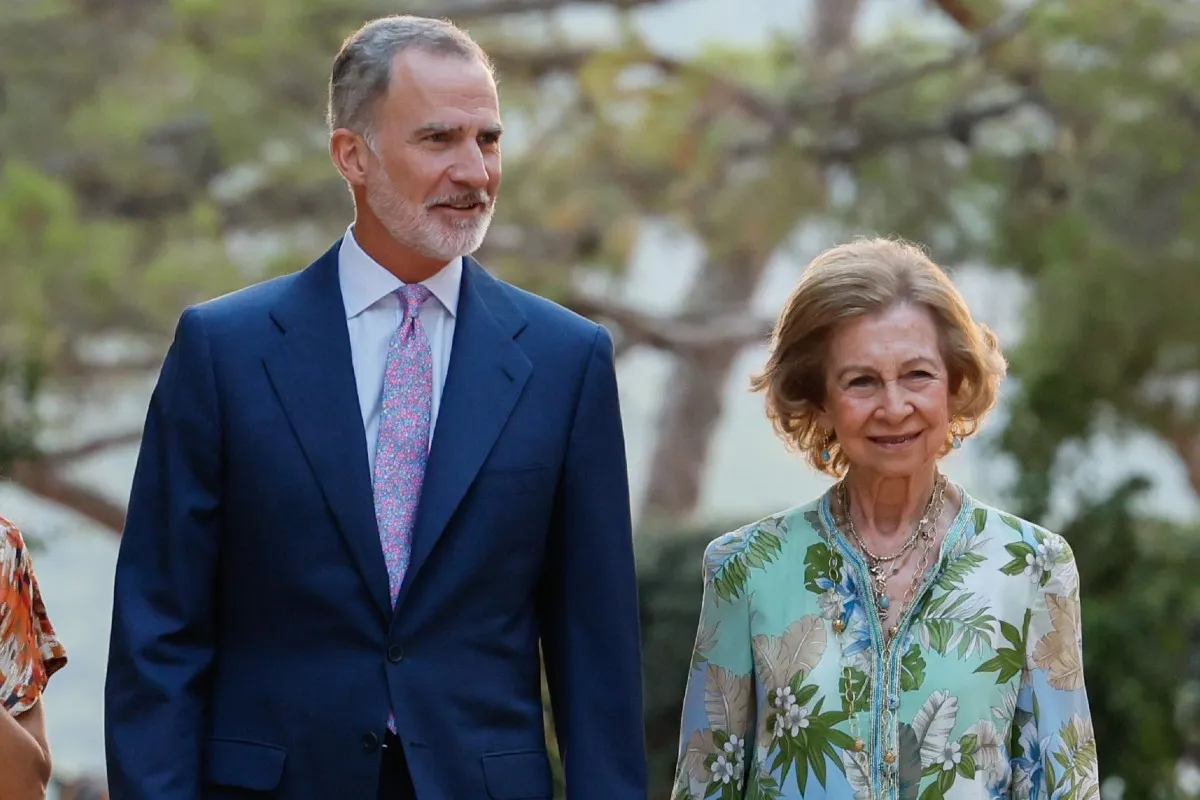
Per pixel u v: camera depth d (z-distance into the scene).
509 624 10.52
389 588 10.24
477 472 10.37
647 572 29.12
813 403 10.34
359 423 10.39
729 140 30.06
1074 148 26.38
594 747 10.59
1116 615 24.69
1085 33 24.77
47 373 27.36
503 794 10.27
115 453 33.62
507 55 31.22
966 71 28.50
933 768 9.88
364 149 10.45
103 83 30.17
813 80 30.02
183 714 10.27
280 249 30.47
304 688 10.21
